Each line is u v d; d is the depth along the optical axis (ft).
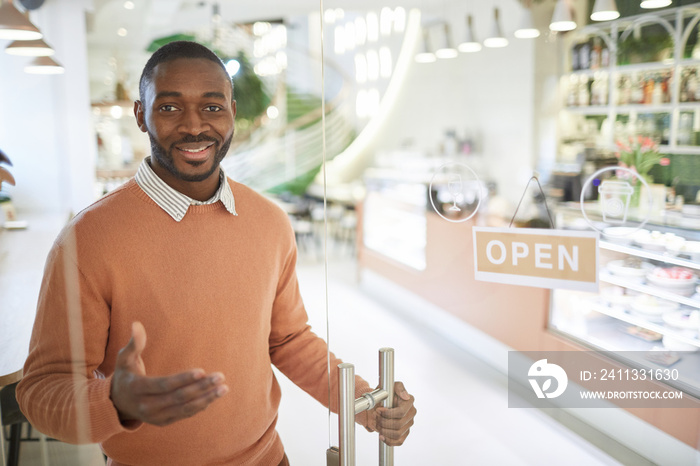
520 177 3.84
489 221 3.95
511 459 3.52
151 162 3.69
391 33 5.55
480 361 3.95
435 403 3.86
